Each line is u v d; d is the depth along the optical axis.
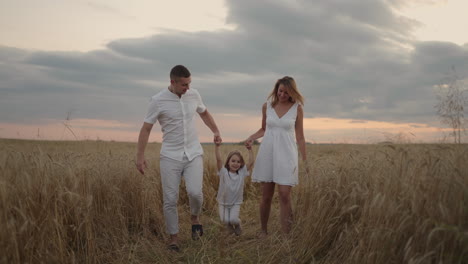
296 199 4.41
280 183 3.91
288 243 3.60
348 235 2.97
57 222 2.98
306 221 3.50
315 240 3.35
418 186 2.53
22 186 3.11
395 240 2.50
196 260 3.77
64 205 3.43
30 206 3.01
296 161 4.02
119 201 4.41
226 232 4.48
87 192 3.78
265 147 4.12
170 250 4.06
